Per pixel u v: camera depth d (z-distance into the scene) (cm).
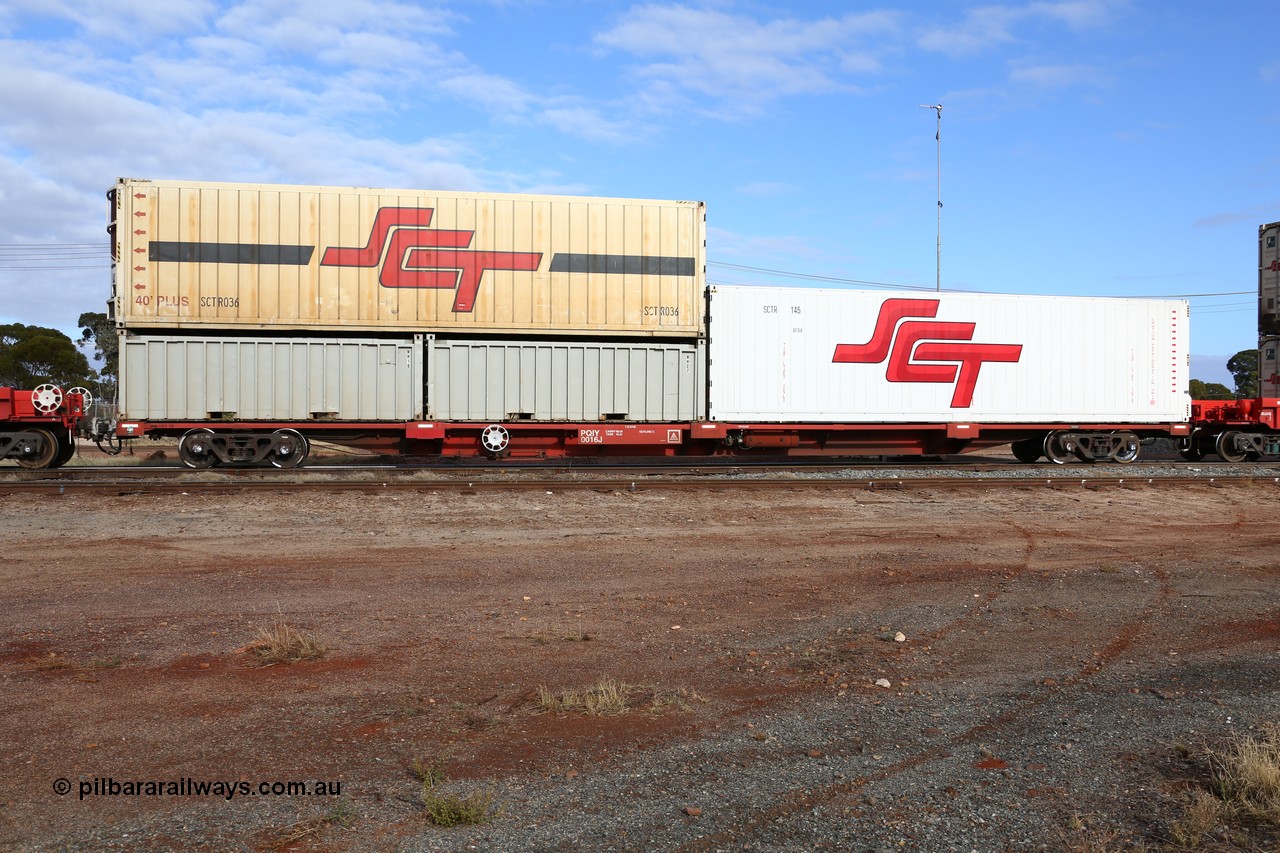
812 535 1119
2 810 382
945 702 539
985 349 1889
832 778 424
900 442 1925
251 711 507
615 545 1034
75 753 445
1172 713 516
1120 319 1956
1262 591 841
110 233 1647
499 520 1200
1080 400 1934
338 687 551
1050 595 821
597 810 388
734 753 455
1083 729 491
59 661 590
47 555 930
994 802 397
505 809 387
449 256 1689
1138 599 808
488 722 495
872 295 1845
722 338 1784
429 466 1870
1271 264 2423
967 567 938
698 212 1772
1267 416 2092
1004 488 1544
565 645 650
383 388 1678
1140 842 360
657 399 1767
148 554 941
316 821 374
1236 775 418
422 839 359
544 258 1717
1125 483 1594
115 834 361
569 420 1734
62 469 1602
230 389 1634
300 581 831
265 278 1641
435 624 697
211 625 682
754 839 362
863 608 770
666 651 640
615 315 1738
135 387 1611
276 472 1619
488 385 1711
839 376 1830
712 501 1372
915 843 359
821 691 558
